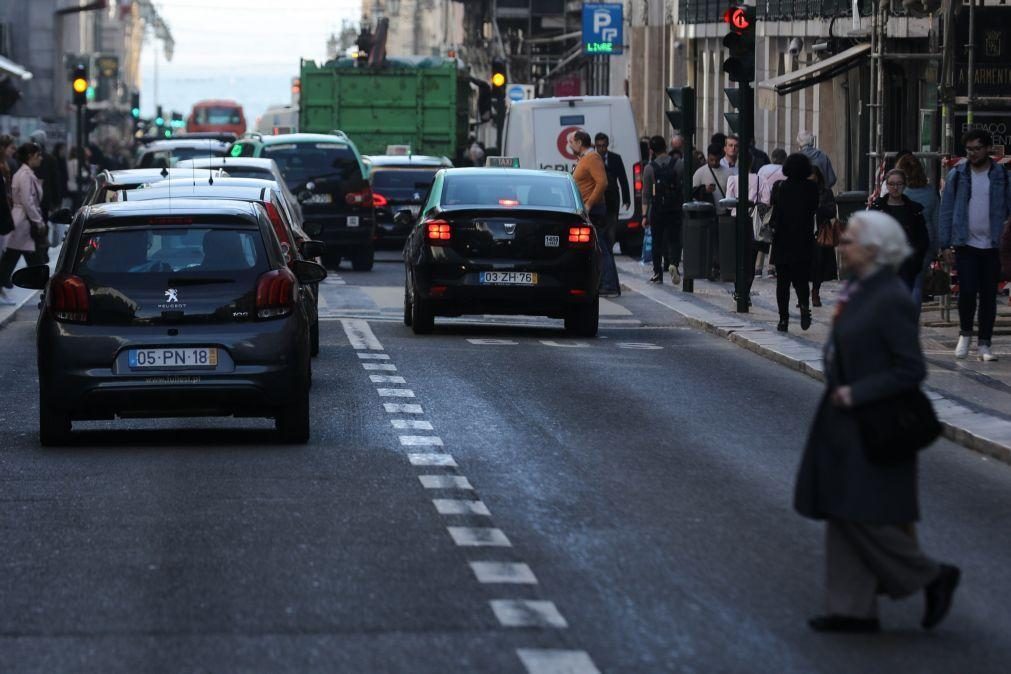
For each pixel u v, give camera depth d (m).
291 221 40.59
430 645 16.48
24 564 19.92
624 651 16.30
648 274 67.94
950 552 20.88
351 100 95.56
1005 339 42.47
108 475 25.52
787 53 90.44
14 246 55.56
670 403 33.41
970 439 28.56
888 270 17.02
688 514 22.81
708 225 57.84
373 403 33.00
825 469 16.91
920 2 54.41
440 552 20.44
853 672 15.75
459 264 45.38
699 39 116.31
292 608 17.86
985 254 38.03
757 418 31.61
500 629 17.06
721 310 52.00
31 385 36.19
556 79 162.88
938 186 58.88
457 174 47.38
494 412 31.98
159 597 18.34
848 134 79.75
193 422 31.62
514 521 22.27
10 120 138.88
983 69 53.56
